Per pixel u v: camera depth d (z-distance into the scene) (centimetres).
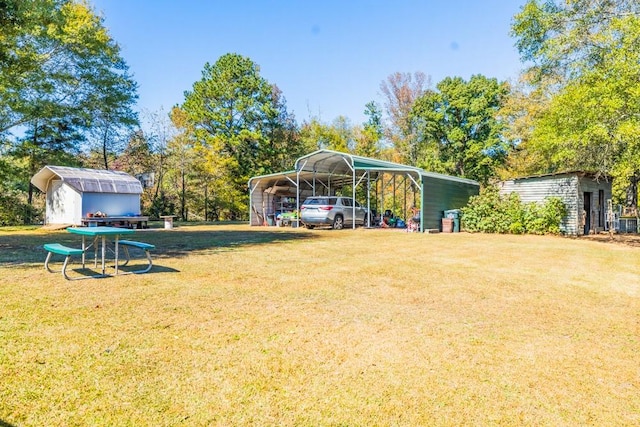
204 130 3153
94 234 604
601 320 435
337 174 2275
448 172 3253
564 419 238
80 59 2152
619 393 271
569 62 1465
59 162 2300
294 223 2045
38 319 399
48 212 1973
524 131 2766
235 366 303
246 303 480
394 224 2128
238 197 3186
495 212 1739
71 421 226
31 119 2012
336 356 325
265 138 3234
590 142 1341
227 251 962
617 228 1942
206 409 242
